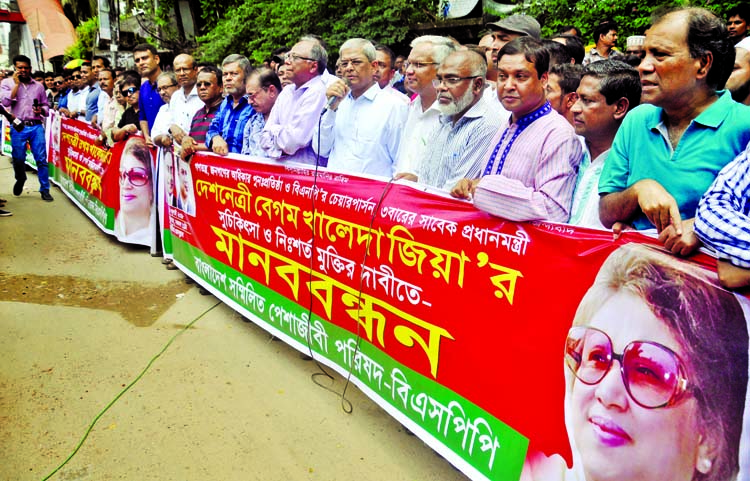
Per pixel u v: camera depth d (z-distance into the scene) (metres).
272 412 2.73
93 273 4.70
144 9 12.98
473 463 2.11
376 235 2.49
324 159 3.34
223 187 3.71
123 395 2.85
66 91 9.82
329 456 2.41
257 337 3.55
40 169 7.27
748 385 1.35
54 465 2.33
